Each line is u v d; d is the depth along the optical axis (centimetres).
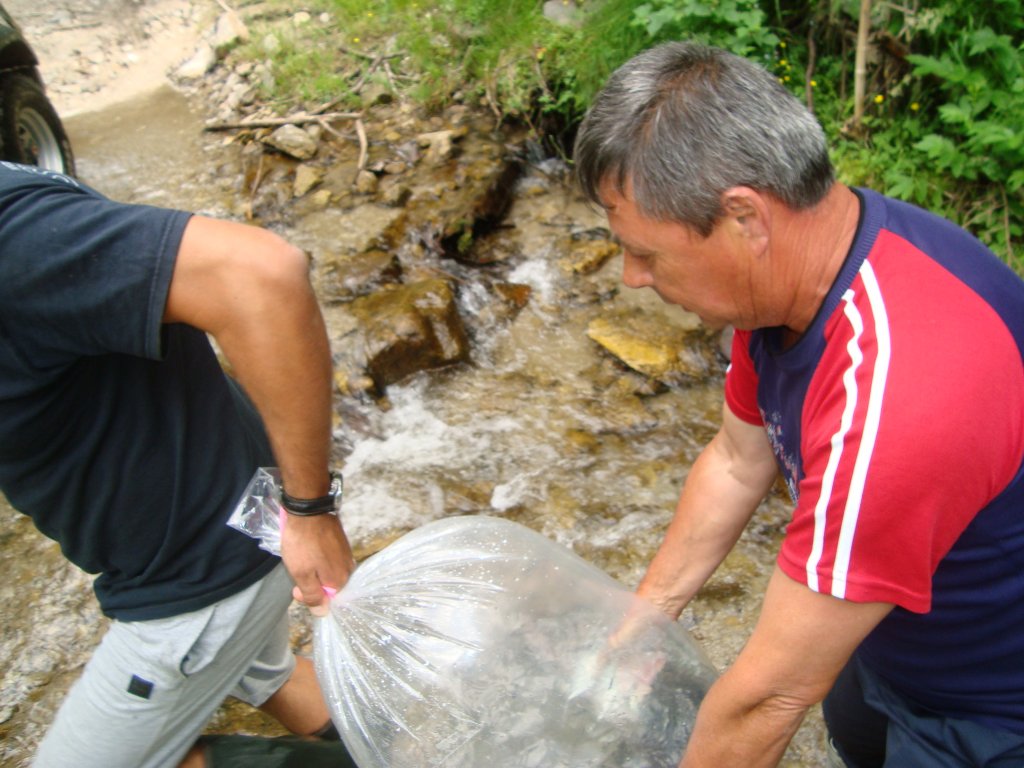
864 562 106
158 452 142
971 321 107
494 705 143
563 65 431
